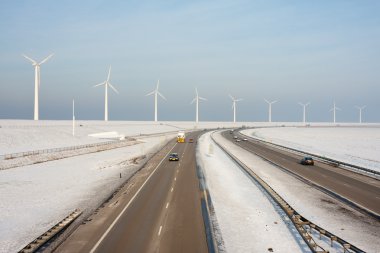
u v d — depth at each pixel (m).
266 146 108.75
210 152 84.56
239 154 85.81
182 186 45.03
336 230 28.48
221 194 40.66
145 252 22.75
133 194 40.31
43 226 28.83
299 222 28.36
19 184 46.16
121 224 28.72
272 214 32.53
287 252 23.38
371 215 32.88
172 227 27.95
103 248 23.48
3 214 32.28
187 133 174.38
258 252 23.33
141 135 145.00
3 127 100.31
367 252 23.75
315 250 22.73
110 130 150.00
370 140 139.25
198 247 23.62
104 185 46.03
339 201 38.38
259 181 47.88
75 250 23.20
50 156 71.81
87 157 76.56
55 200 37.62
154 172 56.91
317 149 99.81
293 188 45.22
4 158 62.16
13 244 24.81
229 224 29.31
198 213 32.16
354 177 53.41
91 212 32.81
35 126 111.00
